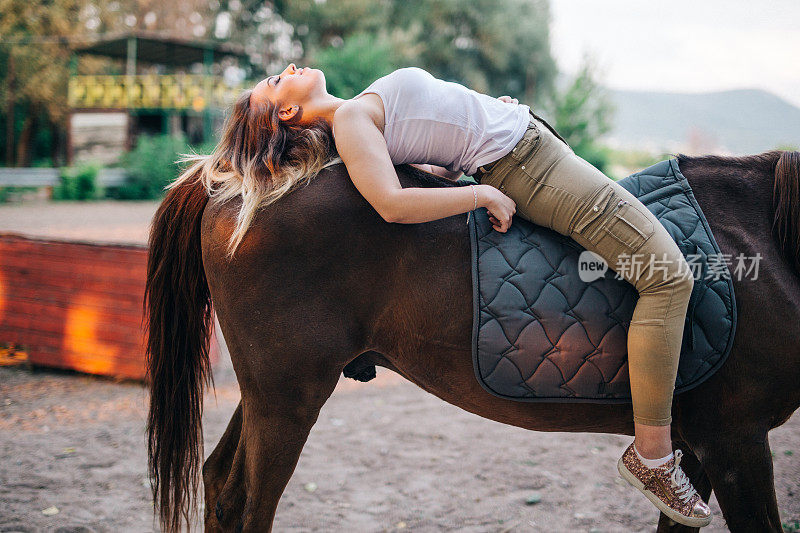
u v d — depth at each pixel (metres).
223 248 1.78
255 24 35.91
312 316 1.73
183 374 2.05
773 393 1.70
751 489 1.72
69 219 14.15
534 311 1.72
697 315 1.70
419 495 3.23
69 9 30.02
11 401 4.46
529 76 35.94
